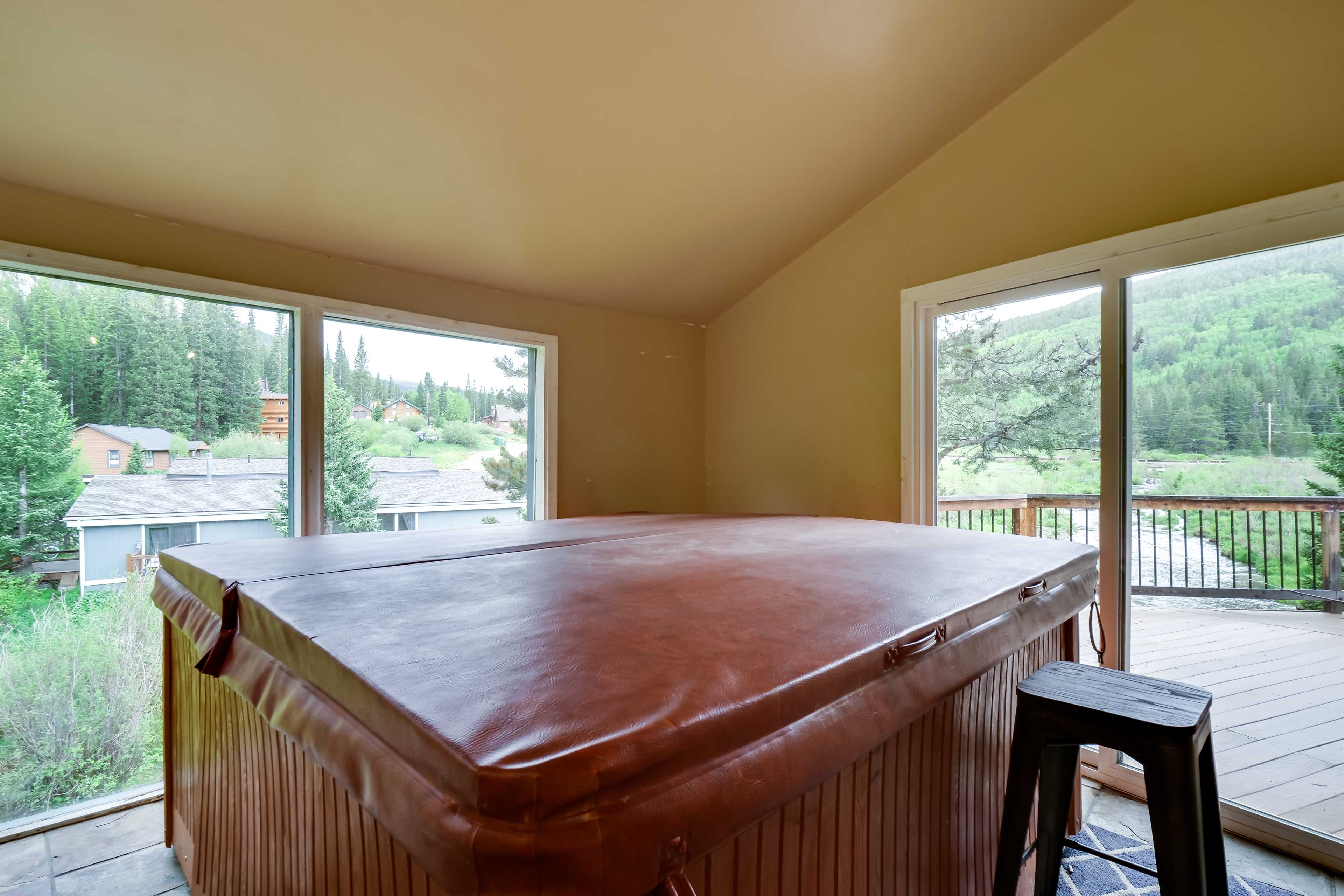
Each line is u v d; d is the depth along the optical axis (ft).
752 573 4.12
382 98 5.95
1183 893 3.00
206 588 4.02
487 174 7.20
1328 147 5.41
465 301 9.17
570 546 5.38
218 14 4.91
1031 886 4.95
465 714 1.84
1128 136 6.64
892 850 2.99
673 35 5.90
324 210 7.18
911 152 8.32
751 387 11.27
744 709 2.01
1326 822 5.53
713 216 8.84
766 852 2.25
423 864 1.65
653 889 1.63
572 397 10.36
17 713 6.12
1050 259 7.25
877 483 9.25
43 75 5.04
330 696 2.39
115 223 6.48
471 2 5.24
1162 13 6.38
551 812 1.53
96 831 6.09
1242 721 6.11
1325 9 5.43
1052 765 4.04
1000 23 6.50
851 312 9.56
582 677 2.18
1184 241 6.23
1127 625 6.81
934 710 3.30
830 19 6.02
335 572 4.13
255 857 3.55
